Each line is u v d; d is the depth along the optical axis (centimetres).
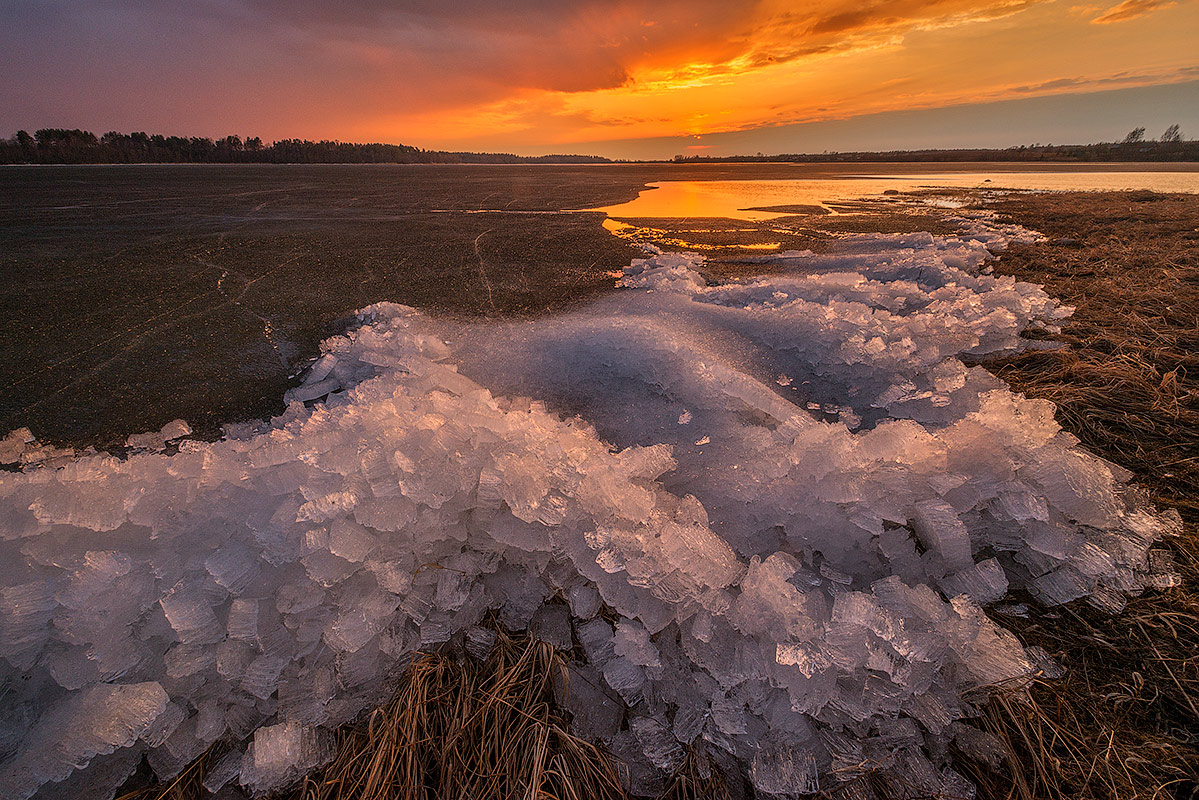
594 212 832
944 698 122
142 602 133
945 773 113
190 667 123
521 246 558
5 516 146
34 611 126
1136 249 457
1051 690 125
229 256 503
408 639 140
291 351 306
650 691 131
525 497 153
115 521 149
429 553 154
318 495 154
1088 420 214
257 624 131
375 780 115
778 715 121
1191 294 332
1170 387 230
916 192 1058
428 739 123
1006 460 169
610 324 311
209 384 270
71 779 112
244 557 141
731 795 113
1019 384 249
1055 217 648
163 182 1380
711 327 319
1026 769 113
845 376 267
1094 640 135
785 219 738
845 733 119
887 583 142
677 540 142
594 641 142
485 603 150
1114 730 116
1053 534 155
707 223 713
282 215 780
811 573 154
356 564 143
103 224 679
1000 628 133
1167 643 131
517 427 188
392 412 199
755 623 131
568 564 156
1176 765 109
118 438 226
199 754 118
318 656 131
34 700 123
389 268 467
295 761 115
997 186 1128
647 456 181
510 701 129
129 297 380
